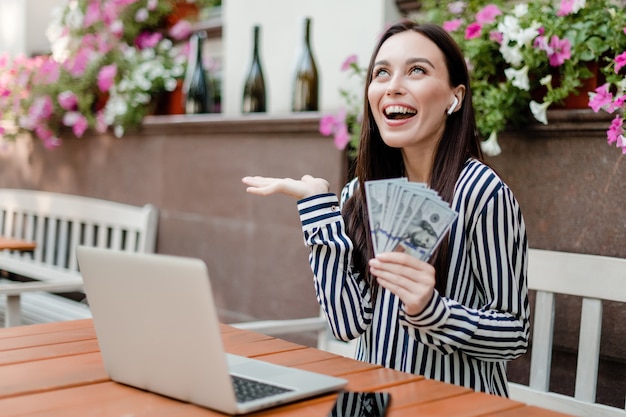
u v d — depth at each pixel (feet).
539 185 7.93
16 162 15.62
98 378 4.57
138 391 4.33
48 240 13.71
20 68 15.06
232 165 11.41
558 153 7.79
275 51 11.87
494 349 4.99
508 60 7.64
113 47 13.96
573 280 6.72
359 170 6.05
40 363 4.92
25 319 11.08
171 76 13.09
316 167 10.22
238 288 11.32
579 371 6.68
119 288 4.24
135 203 13.12
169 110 13.25
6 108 15.12
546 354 6.91
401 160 6.06
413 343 5.37
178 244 12.29
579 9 7.52
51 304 11.59
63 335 5.76
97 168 13.83
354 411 3.90
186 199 12.17
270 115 10.63
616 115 7.09
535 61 7.61
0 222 14.88
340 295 5.43
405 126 5.53
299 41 11.46
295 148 10.50
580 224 7.66
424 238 4.54
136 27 14.23
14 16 17.26
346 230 5.90
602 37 7.41
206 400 3.95
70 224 13.92
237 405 3.84
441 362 5.31
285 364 4.94
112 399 4.17
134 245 12.21
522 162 8.05
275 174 10.79
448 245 5.32
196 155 12.00
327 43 11.00
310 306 10.34
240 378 4.37
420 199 4.50
